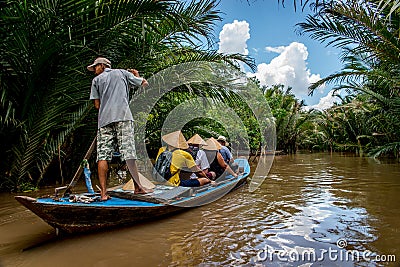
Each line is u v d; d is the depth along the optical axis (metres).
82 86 6.59
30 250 3.49
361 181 8.28
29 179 7.09
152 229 4.21
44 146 6.85
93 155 8.18
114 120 4.42
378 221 4.55
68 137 7.74
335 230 4.18
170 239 3.83
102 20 6.26
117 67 7.29
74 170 8.12
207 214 4.96
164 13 6.39
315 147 29.70
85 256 3.34
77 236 3.88
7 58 5.86
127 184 4.97
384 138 16.72
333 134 24.69
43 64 6.06
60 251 3.47
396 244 3.66
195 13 7.69
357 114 20.14
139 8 6.14
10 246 3.61
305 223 4.49
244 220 4.64
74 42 6.11
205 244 3.69
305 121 26.92
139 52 7.36
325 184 7.87
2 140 6.63
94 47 6.69
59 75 6.24
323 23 9.19
